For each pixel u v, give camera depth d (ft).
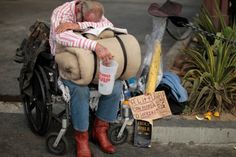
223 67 15.55
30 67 12.99
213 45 16.85
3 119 15.25
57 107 15.46
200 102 15.44
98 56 11.50
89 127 14.02
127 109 13.52
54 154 13.24
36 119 13.88
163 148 14.02
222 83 15.69
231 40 16.15
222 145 14.46
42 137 14.16
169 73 15.57
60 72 12.22
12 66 18.93
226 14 20.59
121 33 12.85
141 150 13.79
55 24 12.47
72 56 11.76
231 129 14.40
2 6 32.73
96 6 12.41
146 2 35.24
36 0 35.63
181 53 19.43
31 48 13.25
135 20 28.45
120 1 35.29
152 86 14.33
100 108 13.03
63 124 12.70
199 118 14.93
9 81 17.25
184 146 14.23
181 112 15.08
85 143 12.77
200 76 15.61
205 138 14.42
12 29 25.54
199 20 19.84
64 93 12.25
